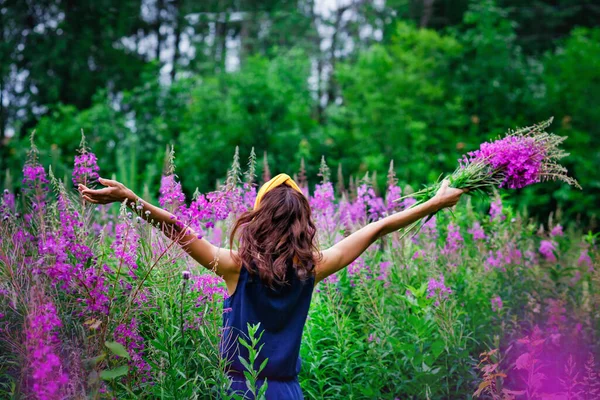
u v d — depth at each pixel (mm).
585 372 4289
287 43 23672
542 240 6039
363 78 16000
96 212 5074
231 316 2895
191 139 14125
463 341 4219
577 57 16328
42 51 19406
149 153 14336
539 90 16078
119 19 21422
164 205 3605
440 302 4121
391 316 4445
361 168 14125
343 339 4133
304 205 2955
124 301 3328
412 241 4922
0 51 19062
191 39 23375
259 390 2775
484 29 16250
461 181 3562
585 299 4965
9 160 13141
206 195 3662
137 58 21938
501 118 15492
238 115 14336
